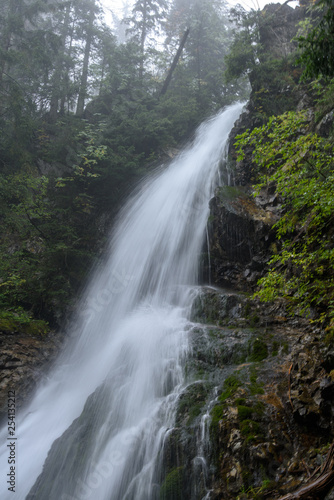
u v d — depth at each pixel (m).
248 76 16.50
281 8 17.62
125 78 21.70
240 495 5.37
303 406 6.02
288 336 8.39
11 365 10.72
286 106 14.50
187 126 20.39
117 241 16.27
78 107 22.12
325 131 11.45
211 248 13.09
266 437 5.91
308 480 5.12
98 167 16.66
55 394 10.88
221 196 13.20
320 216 7.05
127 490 6.39
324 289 7.96
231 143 15.77
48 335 12.43
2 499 8.06
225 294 10.66
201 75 25.48
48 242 14.21
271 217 11.99
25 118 16.03
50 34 19.80
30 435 9.52
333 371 6.14
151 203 16.66
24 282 13.12
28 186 15.62
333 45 5.29
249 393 6.88
